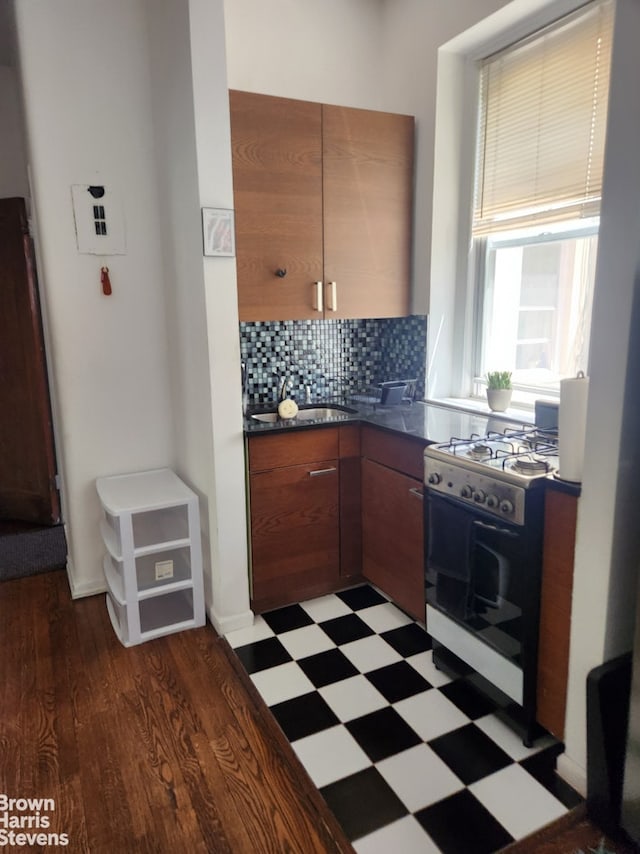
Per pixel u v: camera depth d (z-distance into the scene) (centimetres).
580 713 158
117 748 179
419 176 279
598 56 212
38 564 314
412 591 238
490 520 177
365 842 146
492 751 175
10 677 215
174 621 248
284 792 161
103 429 274
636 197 133
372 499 260
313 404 303
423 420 254
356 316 278
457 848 144
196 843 146
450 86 266
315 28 279
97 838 148
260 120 239
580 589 155
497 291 278
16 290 338
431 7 260
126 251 265
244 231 243
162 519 261
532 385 262
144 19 252
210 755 175
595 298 144
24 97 237
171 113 233
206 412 232
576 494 154
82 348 263
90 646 235
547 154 236
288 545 255
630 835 143
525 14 230
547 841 146
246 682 209
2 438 363
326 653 226
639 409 142
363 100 297
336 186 261
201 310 223
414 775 167
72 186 249
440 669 214
